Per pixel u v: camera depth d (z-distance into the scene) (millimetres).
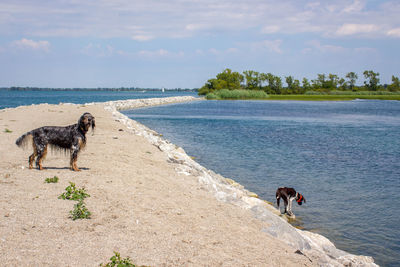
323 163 19672
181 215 7422
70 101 104375
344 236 9781
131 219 6719
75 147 9820
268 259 5965
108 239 5707
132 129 24484
